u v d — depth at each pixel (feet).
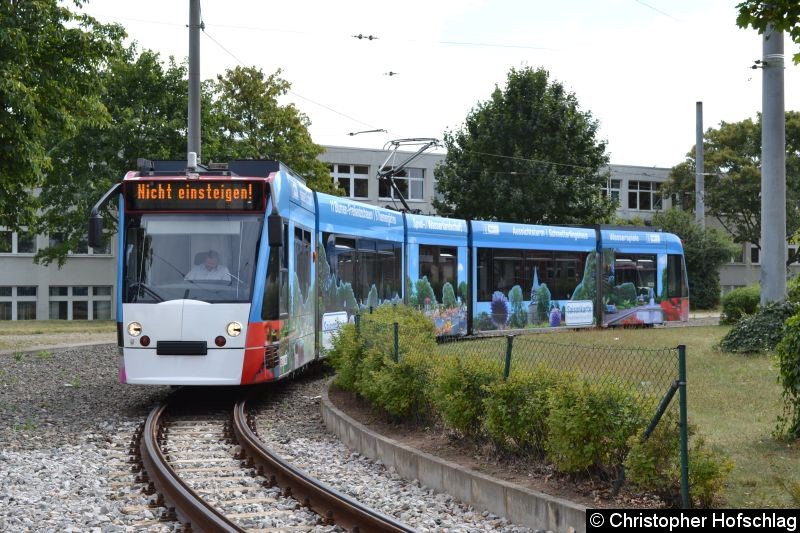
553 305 163.84
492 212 273.33
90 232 77.66
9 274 278.46
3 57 119.85
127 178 81.10
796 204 322.14
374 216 122.31
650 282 186.09
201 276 79.05
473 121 279.28
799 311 57.72
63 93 134.00
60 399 88.53
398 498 49.65
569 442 44.39
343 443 67.31
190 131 118.42
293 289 88.79
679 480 41.04
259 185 80.53
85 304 288.51
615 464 44.21
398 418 66.64
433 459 51.93
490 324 151.53
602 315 174.60
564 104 270.67
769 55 115.44
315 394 94.02
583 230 172.96
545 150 270.05
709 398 73.61
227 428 71.10
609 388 44.57
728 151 328.90
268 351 79.82
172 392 94.02
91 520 43.91
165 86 226.58
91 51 136.15
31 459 59.62
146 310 78.07
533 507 42.78
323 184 258.57
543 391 48.83
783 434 57.21
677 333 151.53
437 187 284.61
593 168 274.36
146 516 44.88
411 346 68.23
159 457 55.67
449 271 144.15
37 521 43.83
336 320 108.17
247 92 249.75
